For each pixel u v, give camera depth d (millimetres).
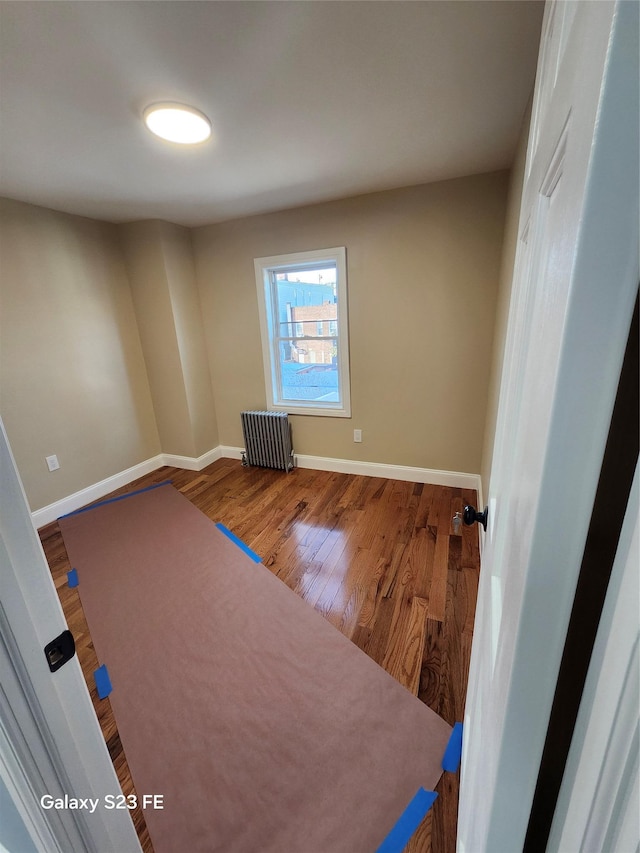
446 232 2438
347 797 1045
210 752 1178
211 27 1060
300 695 1344
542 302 411
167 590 1919
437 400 2816
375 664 1452
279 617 1708
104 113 1451
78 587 1965
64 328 2734
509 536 483
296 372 3445
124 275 3158
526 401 459
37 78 1237
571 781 341
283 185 2293
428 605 1745
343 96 1417
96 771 600
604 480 294
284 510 2693
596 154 227
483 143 1848
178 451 3570
